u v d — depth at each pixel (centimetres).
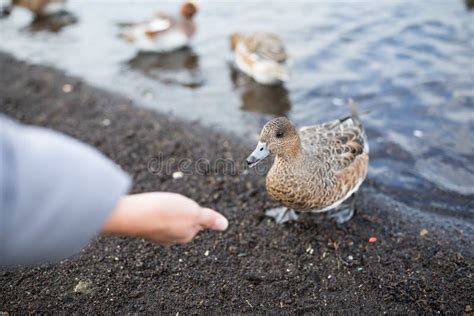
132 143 99
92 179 25
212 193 84
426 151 94
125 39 146
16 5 170
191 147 98
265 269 67
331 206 74
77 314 59
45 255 25
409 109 107
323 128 81
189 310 60
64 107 114
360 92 116
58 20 169
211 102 118
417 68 122
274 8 164
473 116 102
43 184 23
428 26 139
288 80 123
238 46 132
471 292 62
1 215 22
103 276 65
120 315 60
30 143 23
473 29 135
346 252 70
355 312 60
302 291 63
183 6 147
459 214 78
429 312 59
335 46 136
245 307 61
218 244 72
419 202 81
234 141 100
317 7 161
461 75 116
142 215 34
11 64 138
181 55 144
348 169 73
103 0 182
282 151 67
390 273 65
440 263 67
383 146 96
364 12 153
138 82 128
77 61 140
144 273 66
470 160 90
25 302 61
